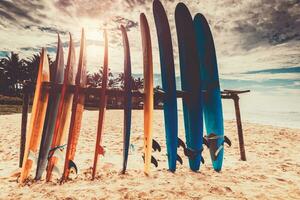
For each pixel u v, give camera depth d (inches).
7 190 101.1
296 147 225.8
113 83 1237.7
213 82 143.4
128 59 127.6
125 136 124.0
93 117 501.0
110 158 162.7
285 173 131.8
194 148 131.3
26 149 113.4
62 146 119.6
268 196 95.7
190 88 138.7
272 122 642.2
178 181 110.8
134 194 93.9
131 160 157.8
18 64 1386.6
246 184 109.7
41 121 127.0
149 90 125.9
